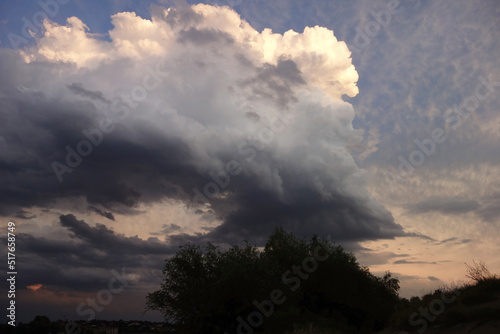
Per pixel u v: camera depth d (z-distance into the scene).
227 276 22.25
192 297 24.14
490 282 13.91
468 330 10.92
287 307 22.06
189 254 26.11
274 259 26.97
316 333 18.52
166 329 25.33
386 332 15.90
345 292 25.22
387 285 31.16
